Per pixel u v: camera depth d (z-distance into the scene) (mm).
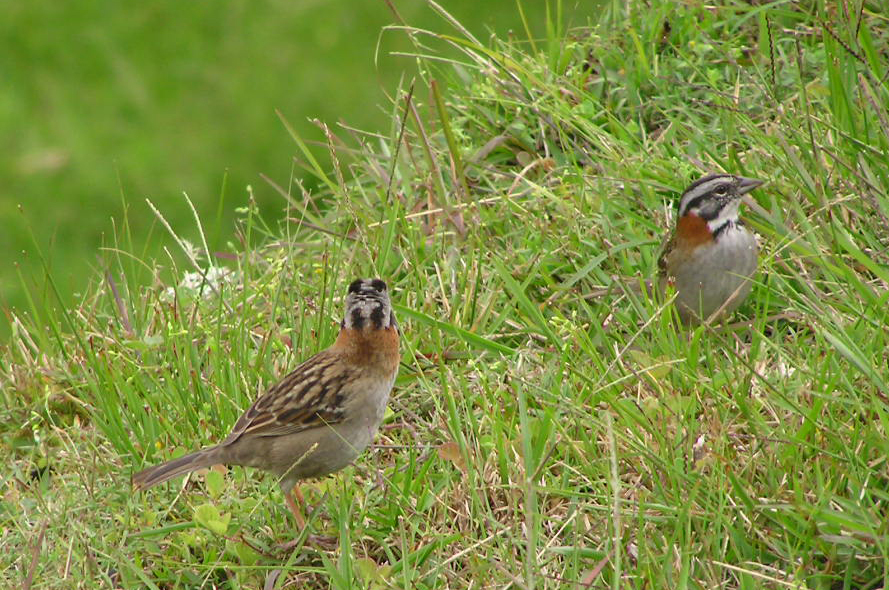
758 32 13648
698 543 8352
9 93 21594
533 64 13664
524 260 11508
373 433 9406
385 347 9273
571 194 12016
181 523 9227
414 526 8875
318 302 11523
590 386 9719
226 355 10812
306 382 9125
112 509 9484
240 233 12867
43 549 9273
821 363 9805
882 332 9406
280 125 20375
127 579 8883
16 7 23781
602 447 9391
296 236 12680
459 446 9227
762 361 9938
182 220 18766
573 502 8945
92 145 20203
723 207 10664
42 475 10508
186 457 9109
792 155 11125
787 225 11289
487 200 12289
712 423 9148
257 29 22875
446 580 8617
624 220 11766
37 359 11492
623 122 13180
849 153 11336
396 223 12195
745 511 8469
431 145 13469
